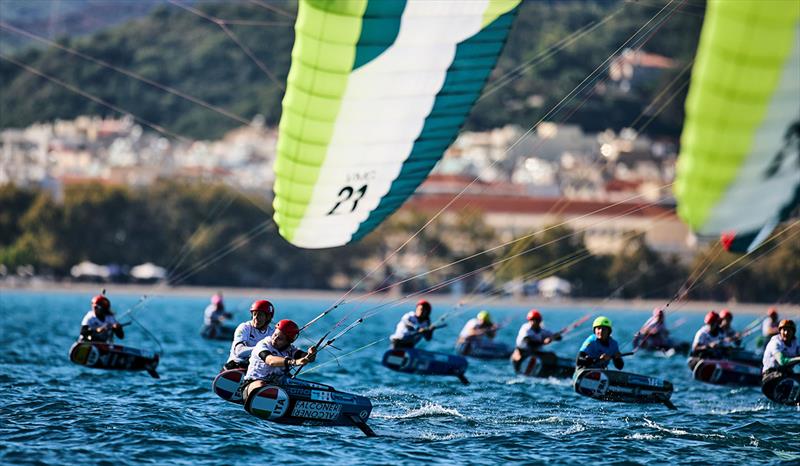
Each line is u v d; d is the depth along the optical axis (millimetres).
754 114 49219
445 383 108500
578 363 93125
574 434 78438
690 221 54281
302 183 70312
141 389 95875
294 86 65562
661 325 151375
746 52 47500
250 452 68750
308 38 63688
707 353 116188
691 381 119812
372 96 67125
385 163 71688
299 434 75000
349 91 66125
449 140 72938
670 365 141625
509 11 67125
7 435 71688
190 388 97375
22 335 169250
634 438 77188
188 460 66438
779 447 75000
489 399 96375
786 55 47438
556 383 109938
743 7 46562
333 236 76562
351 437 74750
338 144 68750
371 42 64312
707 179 51562
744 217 54875
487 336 140750
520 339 114750
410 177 74125
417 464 67250
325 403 76312
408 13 64188
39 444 69188
